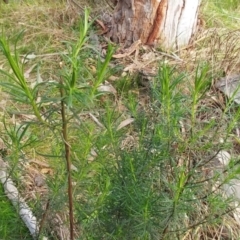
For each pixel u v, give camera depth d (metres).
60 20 4.52
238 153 2.99
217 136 2.21
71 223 2.21
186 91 2.84
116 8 4.28
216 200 2.19
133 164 2.11
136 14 4.12
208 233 2.74
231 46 4.06
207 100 3.39
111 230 2.21
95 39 4.21
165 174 2.14
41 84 1.72
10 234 2.76
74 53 1.74
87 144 2.15
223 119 2.38
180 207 2.04
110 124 2.19
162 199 2.05
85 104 1.70
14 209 2.84
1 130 3.26
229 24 4.68
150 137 2.12
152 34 4.16
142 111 2.41
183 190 2.03
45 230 2.45
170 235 2.24
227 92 3.37
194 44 4.27
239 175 2.71
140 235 2.14
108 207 2.19
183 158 2.13
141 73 3.83
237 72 3.82
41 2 4.76
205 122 2.37
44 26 4.45
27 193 2.90
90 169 2.36
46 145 3.16
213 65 3.74
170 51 4.20
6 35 4.27
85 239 2.30
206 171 2.25
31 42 4.23
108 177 2.12
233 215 2.79
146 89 3.74
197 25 4.40
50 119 1.87
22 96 1.80
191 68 3.87
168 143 2.04
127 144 2.49
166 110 2.00
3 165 3.00
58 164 2.50
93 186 2.37
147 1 4.06
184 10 4.12
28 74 3.85
